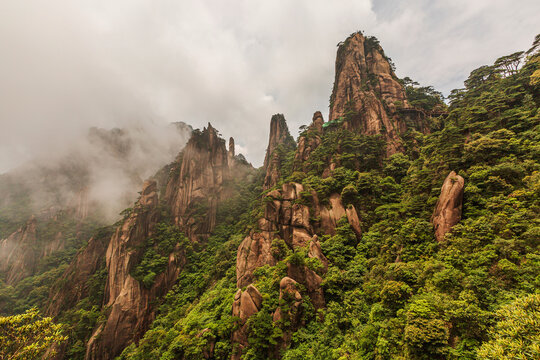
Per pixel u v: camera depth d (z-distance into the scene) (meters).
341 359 20.05
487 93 46.53
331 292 28.59
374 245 33.12
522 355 9.64
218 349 27.52
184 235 71.69
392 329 18.75
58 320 52.81
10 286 75.94
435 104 70.44
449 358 14.87
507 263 17.89
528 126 33.03
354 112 66.38
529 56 49.75
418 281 21.70
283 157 89.00
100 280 58.78
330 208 44.06
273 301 28.88
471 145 31.14
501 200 23.86
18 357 13.69
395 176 47.88
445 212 26.08
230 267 51.59
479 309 15.66
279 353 24.30
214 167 100.06
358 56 83.50
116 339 45.84
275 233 43.88
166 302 53.81
